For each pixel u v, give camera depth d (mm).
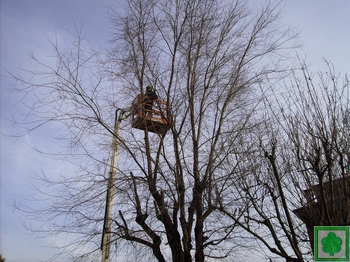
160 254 9945
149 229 9922
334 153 8938
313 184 9133
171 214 10234
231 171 10008
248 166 9844
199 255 9758
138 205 10062
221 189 9883
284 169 9492
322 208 8344
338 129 9094
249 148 10102
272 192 8414
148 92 11180
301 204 9016
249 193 9180
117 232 9891
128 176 10211
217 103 11133
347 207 8062
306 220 9086
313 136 8664
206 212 10000
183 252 9750
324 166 8406
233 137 10500
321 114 9305
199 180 10312
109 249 9828
